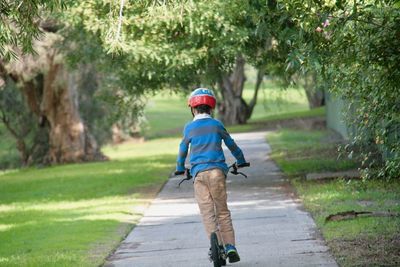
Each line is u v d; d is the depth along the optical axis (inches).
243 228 570.9
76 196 933.8
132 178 1087.0
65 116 1605.6
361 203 625.9
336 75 458.3
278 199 727.7
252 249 486.3
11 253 538.0
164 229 600.1
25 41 445.1
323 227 534.6
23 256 518.9
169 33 802.8
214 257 402.9
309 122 2186.3
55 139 1621.6
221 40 788.6
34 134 1744.6
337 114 1604.3
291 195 751.1
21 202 931.3
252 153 1368.1
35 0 441.1
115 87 1119.0
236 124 2511.1
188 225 611.8
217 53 827.4
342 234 499.5
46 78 1581.0
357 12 377.4
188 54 804.6
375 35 395.5
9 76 1302.9
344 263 418.9
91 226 633.0
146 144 2167.8
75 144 1611.7
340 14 389.1
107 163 1494.8
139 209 737.0
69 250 528.1
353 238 484.1
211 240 404.8
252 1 409.4
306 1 362.3
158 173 1149.1
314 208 630.5
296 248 479.2
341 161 993.5
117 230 607.5
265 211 652.7
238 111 2516.0
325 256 448.5
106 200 854.5
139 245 535.5
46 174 1349.7
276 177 941.8
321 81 500.1
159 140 2326.5
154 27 774.5
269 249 481.7
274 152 1342.3
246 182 909.2
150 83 968.3
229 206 703.7
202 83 928.3
